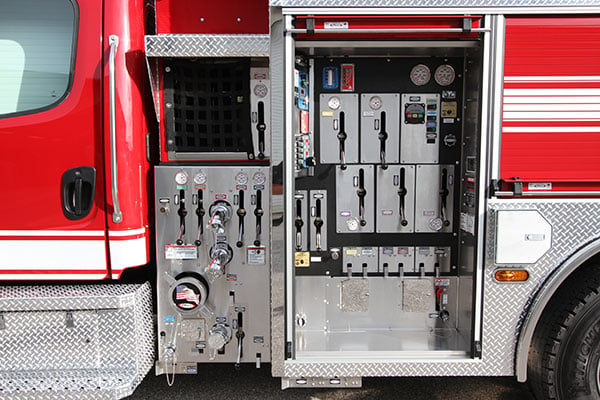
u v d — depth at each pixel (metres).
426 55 2.73
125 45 2.23
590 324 2.27
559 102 2.24
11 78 2.24
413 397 2.76
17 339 2.29
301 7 2.18
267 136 2.46
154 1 2.51
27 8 2.23
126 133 2.24
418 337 2.72
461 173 2.78
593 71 2.22
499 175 2.27
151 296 2.50
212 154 2.48
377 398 2.74
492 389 2.86
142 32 2.36
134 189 2.29
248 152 2.48
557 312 2.33
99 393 2.18
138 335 2.32
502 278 2.33
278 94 2.24
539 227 2.28
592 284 2.29
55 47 2.24
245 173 2.41
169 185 2.40
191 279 2.38
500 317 2.35
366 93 2.79
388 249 2.87
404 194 2.83
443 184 2.81
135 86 2.29
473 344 2.39
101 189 2.25
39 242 2.27
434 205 2.84
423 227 2.85
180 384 2.89
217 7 2.39
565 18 2.21
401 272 2.87
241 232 2.42
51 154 2.23
